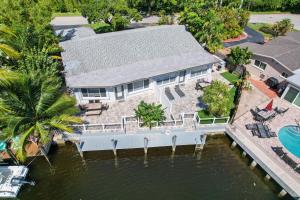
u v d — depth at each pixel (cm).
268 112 2719
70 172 2320
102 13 4316
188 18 3959
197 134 2558
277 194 2153
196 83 3259
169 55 3158
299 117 2819
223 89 2572
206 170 2361
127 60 3000
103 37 3183
